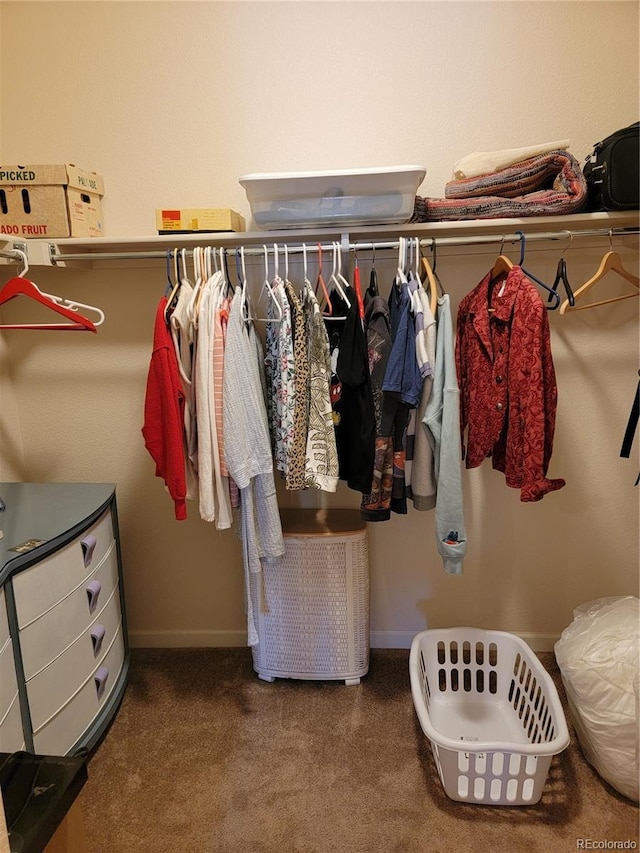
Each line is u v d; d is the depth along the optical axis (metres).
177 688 2.02
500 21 1.80
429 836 1.43
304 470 1.64
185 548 2.21
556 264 1.92
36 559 1.42
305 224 1.69
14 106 1.93
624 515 2.08
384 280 1.96
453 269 1.94
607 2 1.77
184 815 1.51
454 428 1.62
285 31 1.84
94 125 1.93
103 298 2.04
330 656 1.99
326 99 1.88
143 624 2.28
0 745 1.29
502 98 1.85
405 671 2.09
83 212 1.83
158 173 1.95
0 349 2.04
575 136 1.85
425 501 1.71
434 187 1.91
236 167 1.93
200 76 1.88
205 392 1.59
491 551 2.14
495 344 1.69
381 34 1.83
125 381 2.10
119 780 1.62
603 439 2.03
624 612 1.72
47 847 0.92
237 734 1.79
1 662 1.30
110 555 1.85
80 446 2.15
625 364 1.98
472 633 1.94
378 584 2.19
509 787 1.54
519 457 1.64
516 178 1.66
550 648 2.19
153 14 1.85
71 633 1.59
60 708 1.55
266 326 1.78
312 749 1.73
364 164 1.91
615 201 1.60
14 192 1.73
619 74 1.81
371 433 1.62
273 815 1.50
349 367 1.58
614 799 1.52
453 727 1.80
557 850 1.39
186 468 1.70
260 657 2.03
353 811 1.51
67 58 1.89
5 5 1.86
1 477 2.04
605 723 1.50
